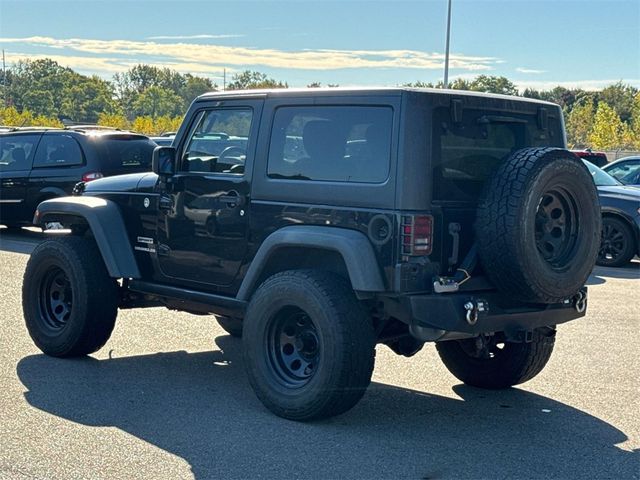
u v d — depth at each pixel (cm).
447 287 568
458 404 659
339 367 571
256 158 645
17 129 1727
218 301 671
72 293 748
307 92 621
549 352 680
